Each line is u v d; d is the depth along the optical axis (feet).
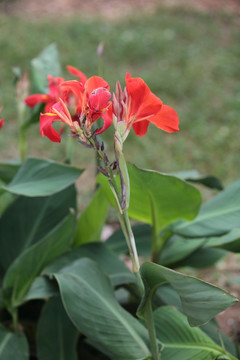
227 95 13.57
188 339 4.62
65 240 4.91
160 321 4.69
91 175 10.12
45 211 5.47
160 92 13.55
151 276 4.10
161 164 10.50
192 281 3.92
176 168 10.37
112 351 4.42
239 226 4.92
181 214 4.87
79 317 4.47
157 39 16.65
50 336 4.82
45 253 4.87
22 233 5.42
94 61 14.98
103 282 4.71
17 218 5.47
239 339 6.24
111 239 5.57
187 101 13.25
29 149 11.01
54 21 18.28
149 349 4.46
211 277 7.34
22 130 5.86
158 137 11.59
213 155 10.93
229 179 10.00
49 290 4.91
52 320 4.88
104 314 4.51
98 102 3.89
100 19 18.58
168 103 13.05
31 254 4.78
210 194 9.34
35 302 5.49
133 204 4.93
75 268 4.74
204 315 3.92
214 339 4.84
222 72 14.83
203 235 4.97
